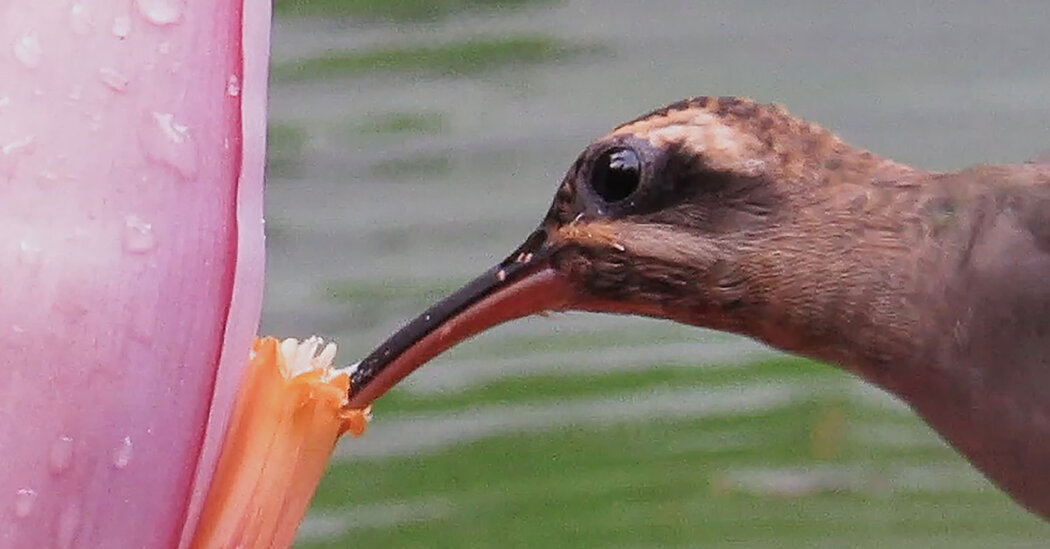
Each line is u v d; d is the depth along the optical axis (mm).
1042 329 925
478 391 989
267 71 794
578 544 976
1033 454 927
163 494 751
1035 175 929
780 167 932
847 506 979
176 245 745
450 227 1016
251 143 773
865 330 930
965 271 927
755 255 931
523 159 1027
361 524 976
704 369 990
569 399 989
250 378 874
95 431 734
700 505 978
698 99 936
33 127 736
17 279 727
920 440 983
